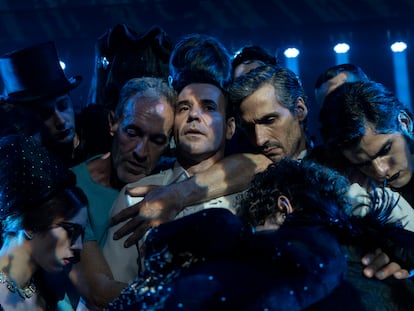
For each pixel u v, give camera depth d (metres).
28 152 2.02
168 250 1.45
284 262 1.40
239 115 2.30
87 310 2.23
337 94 2.17
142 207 2.13
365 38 9.40
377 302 1.51
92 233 2.19
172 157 2.51
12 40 9.35
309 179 1.66
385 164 2.13
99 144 2.72
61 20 9.33
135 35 3.05
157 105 2.20
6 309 1.98
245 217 1.71
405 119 2.20
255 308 1.31
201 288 1.35
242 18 9.23
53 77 2.80
